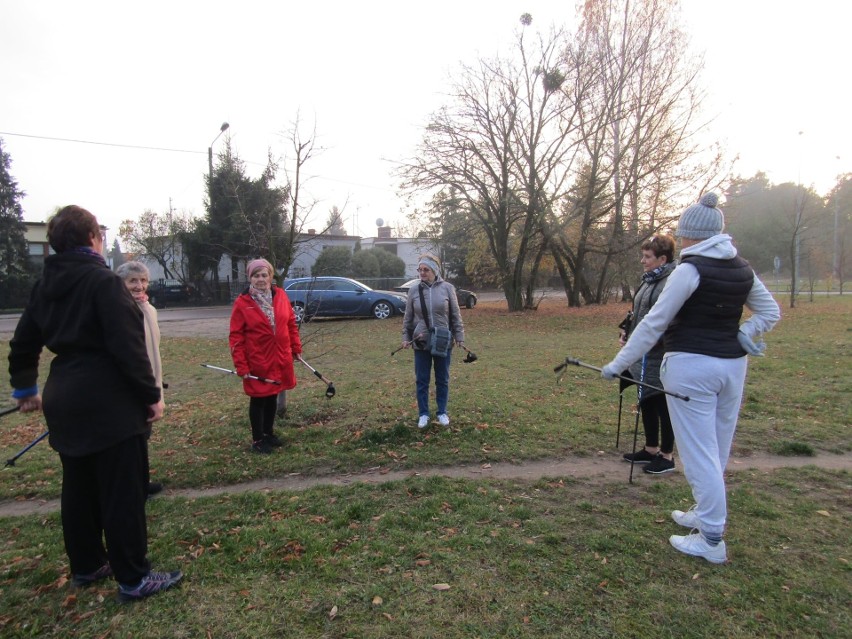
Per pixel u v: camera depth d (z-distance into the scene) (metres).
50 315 2.42
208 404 6.66
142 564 2.58
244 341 4.61
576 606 2.44
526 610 2.42
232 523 3.35
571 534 3.09
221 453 4.71
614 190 19.00
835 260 31.08
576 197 19.05
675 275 2.72
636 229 18.47
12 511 3.79
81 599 2.59
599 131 18.25
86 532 2.67
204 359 10.57
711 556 2.77
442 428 5.14
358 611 2.43
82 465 2.60
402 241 46.09
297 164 8.52
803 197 20.80
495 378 7.62
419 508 3.47
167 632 2.32
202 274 31.19
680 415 2.80
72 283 2.39
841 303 21.66
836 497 3.57
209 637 2.28
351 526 3.27
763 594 2.50
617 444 4.45
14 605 2.58
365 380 7.74
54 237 2.44
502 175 18.58
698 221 2.80
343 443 4.83
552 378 7.55
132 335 2.43
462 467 4.27
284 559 2.88
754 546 2.94
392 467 4.32
